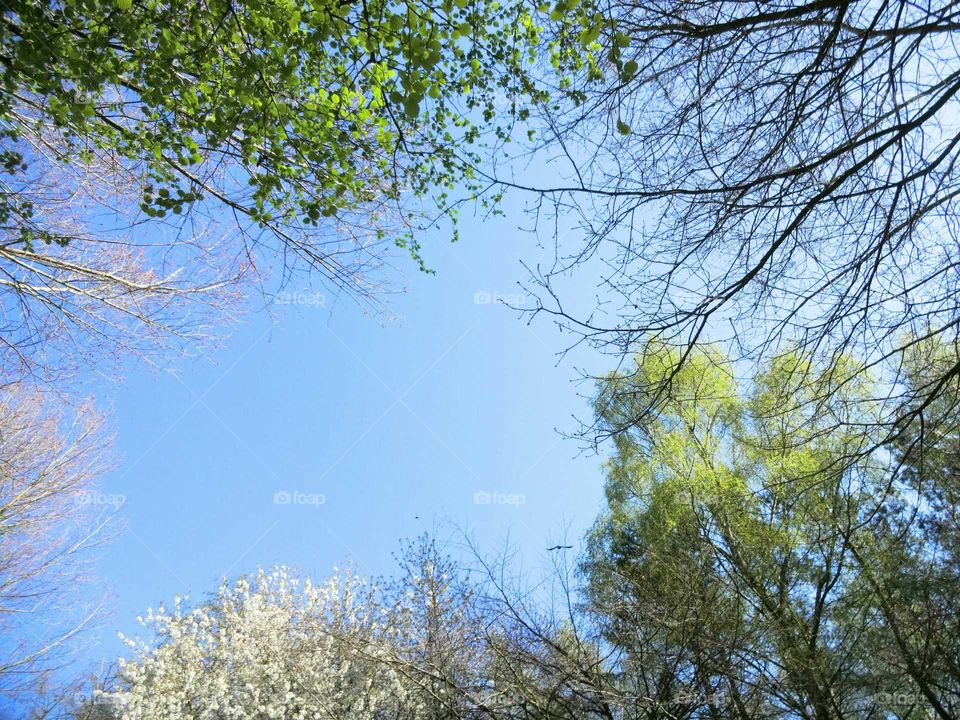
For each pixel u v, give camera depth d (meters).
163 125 4.44
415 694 9.19
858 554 7.68
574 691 7.35
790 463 7.07
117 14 3.87
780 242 3.91
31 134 5.89
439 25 4.17
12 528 11.87
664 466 9.20
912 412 4.20
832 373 4.37
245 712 10.72
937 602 7.39
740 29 4.14
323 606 11.73
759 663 7.89
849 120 4.08
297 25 4.10
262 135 4.51
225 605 12.25
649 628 7.80
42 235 5.45
